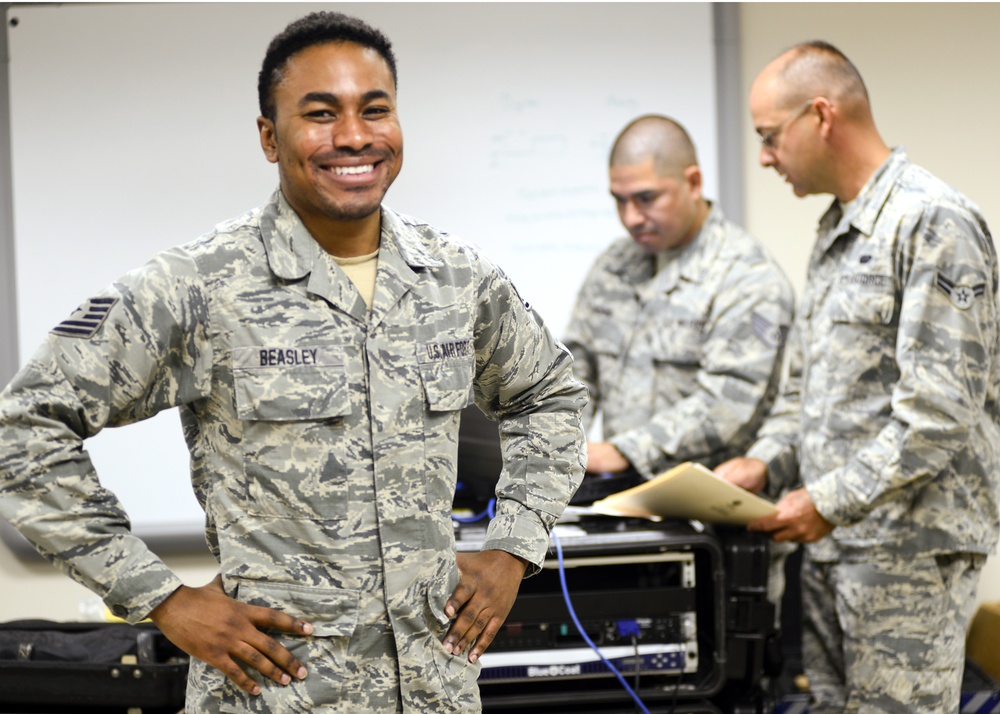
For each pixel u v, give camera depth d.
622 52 3.16
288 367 1.23
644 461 2.40
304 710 1.22
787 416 2.42
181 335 1.21
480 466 2.27
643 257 2.66
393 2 3.14
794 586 2.84
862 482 1.97
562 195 3.19
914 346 1.93
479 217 3.19
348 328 1.26
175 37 3.12
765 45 3.18
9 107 3.12
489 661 1.98
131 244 3.16
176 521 3.17
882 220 2.04
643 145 2.49
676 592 2.02
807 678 2.64
